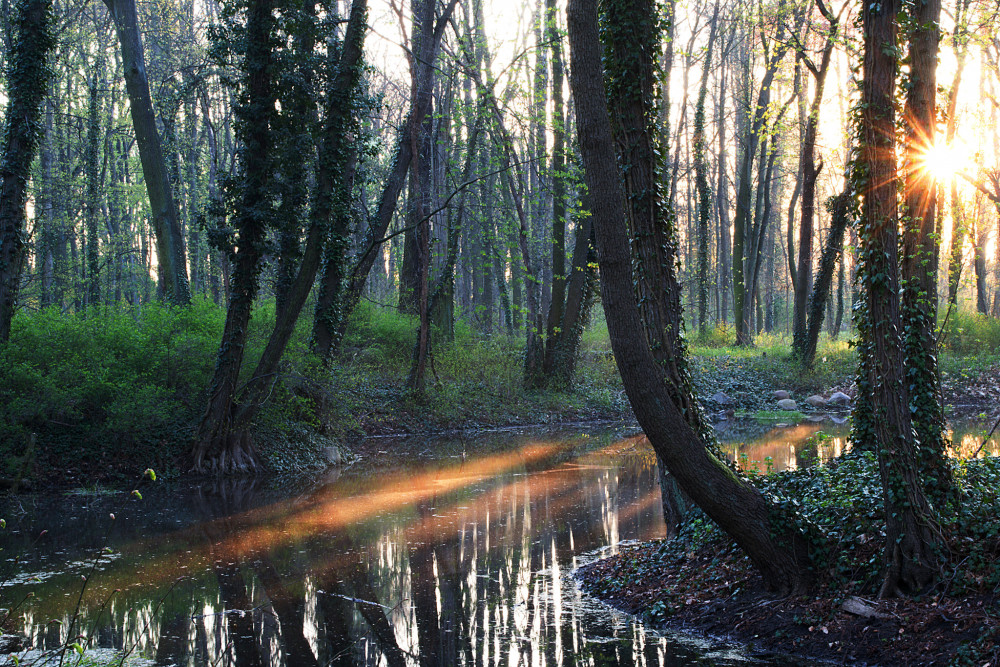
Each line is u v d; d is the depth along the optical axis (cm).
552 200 2841
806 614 659
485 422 2536
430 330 2672
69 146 3488
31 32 1614
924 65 838
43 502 1411
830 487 811
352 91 1739
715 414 2792
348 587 898
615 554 999
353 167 1970
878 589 659
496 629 745
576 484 1559
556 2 2530
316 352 2002
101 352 1708
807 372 3122
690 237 5497
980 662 534
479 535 1147
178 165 3431
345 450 2011
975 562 622
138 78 2408
